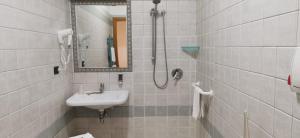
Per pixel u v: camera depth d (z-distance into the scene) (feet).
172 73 7.42
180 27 7.26
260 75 3.12
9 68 3.77
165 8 7.18
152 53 7.27
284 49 2.56
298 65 2.17
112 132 7.66
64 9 6.56
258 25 3.15
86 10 7.10
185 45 7.32
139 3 7.12
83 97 6.69
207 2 5.88
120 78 7.33
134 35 7.23
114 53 7.28
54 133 5.75
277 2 2.68
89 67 7.28
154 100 7.54
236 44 3.95
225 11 4.49
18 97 4.03
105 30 7.20
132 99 7.51
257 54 3.19
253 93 3.33
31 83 4.52
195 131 7.70
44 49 5.15
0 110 3.51
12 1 3.88
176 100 7.56
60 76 6.17
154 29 7.18
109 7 7.13
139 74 7.39
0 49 3.54
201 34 6.60
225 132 4.61
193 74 7.45
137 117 7.61
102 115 6.89
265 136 3.01
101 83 7.27
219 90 4.96
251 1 3.35
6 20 3.71
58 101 6.03
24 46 4.26
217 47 5.06
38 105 4.83
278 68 2.68
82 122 7.57
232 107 4.19
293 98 2.41
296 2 2.34
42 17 5.05
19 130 4.06
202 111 6.07
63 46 6.19
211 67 5.58
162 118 7.64
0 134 3.51
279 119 2.68
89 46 7.23
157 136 7.72
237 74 3.93
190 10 7.22
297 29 2.33
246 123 3.28
